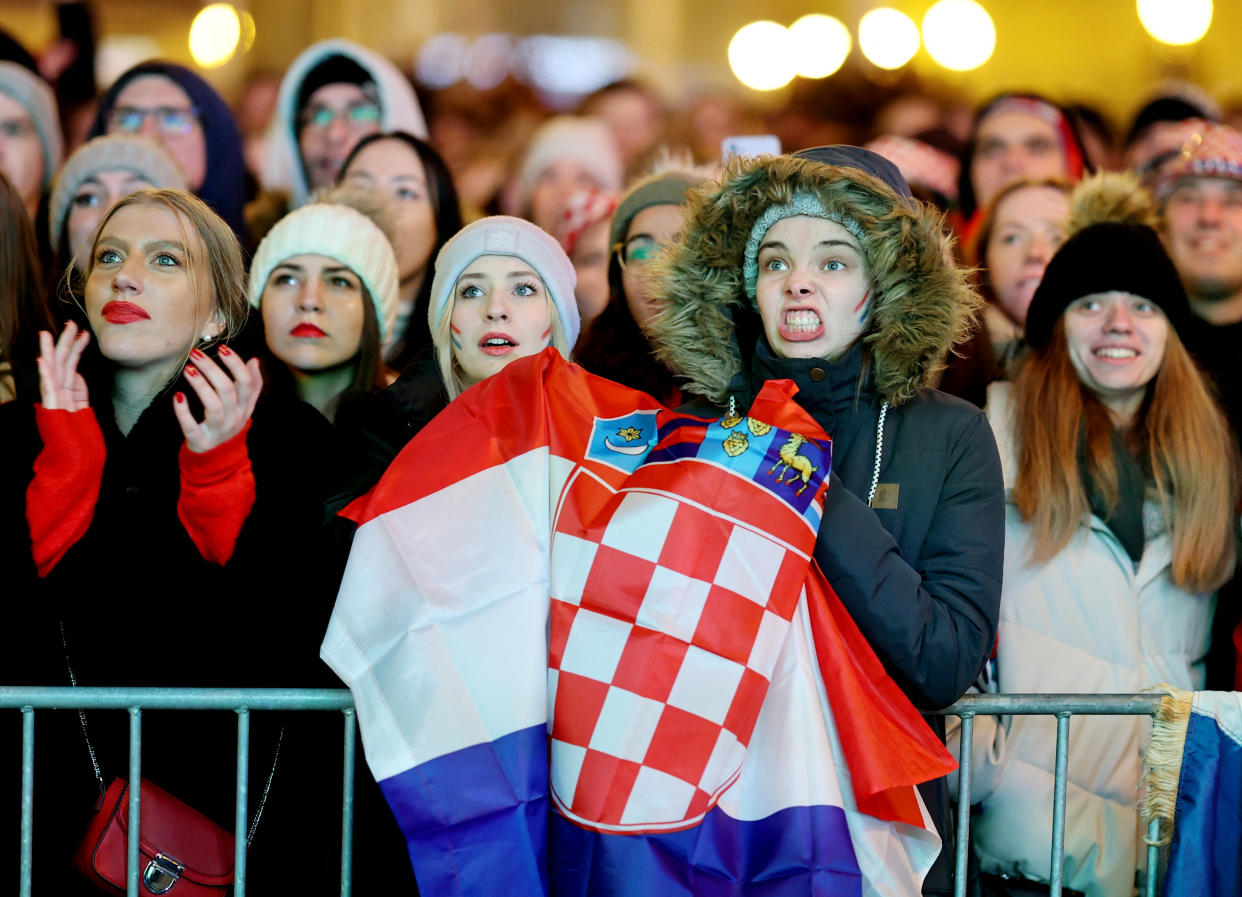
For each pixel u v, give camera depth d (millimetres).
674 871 7660
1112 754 10539
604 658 7898
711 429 8273
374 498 8594
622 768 7719
